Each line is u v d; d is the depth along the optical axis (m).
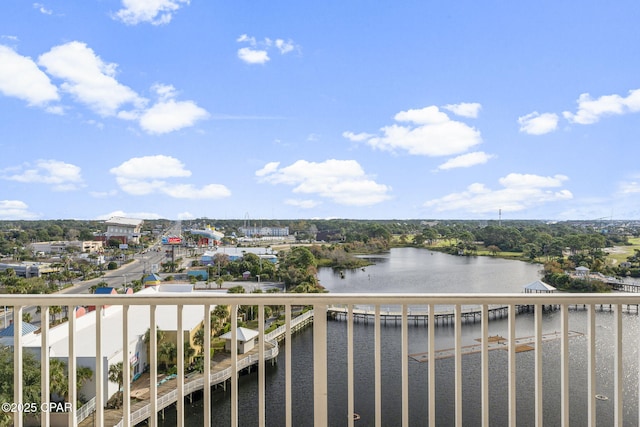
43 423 1.81
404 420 1.81
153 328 1.81
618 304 1.86
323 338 1.84
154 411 1.80
